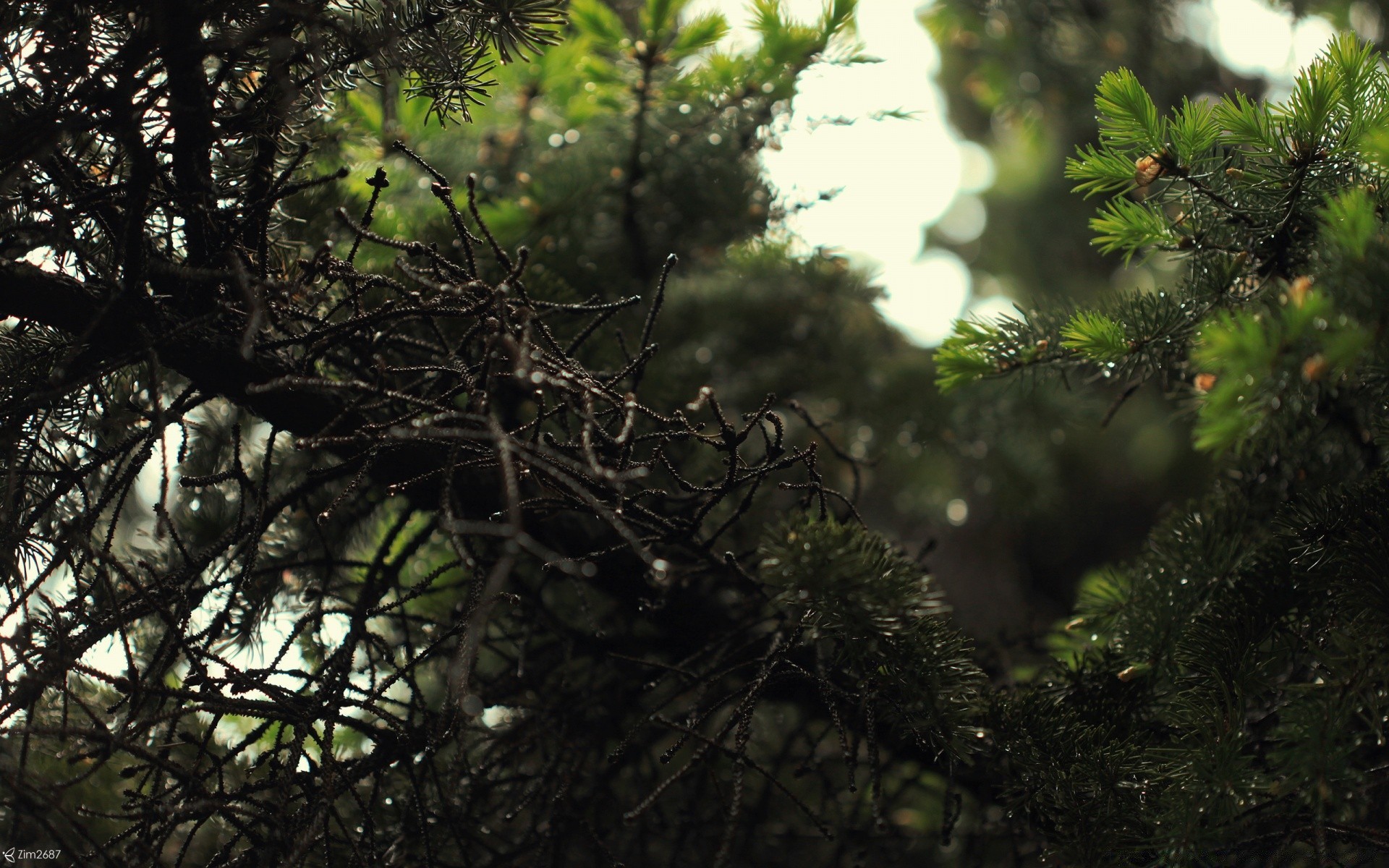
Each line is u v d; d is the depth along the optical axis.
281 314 1.60
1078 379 2.09
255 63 1.59
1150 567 1.71
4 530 1.58
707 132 1.92
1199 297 1.62
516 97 1.91
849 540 1.61
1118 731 1.65
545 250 1.84
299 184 1.58
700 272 1.99
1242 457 1.71
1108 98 1.62
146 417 1.61
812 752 1.67
